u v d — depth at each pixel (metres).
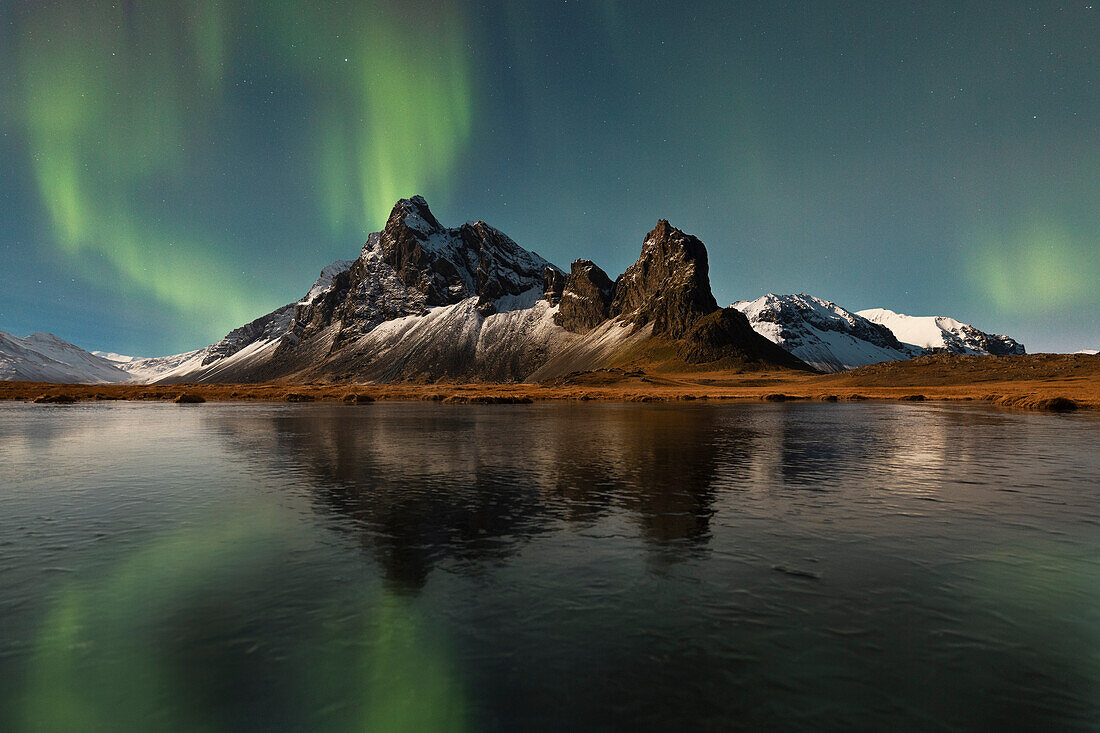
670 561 11.87
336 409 84.12
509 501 17.97
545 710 6.48
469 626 8.71
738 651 7.86
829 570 11.30
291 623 8.84
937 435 39.41
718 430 44.66
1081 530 14.36
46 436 40.66
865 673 7.27
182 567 11.57
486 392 160.25
